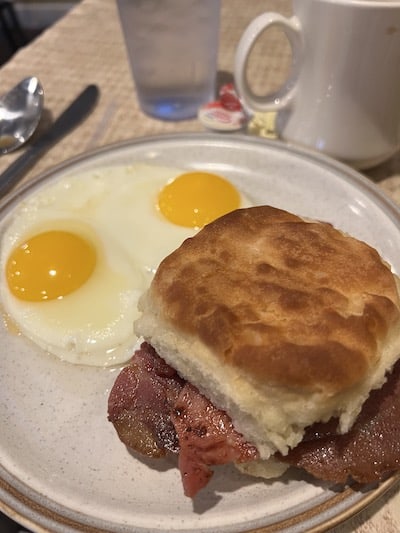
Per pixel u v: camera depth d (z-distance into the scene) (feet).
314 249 0.52
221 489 0.46
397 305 0.49
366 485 0.45
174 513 0.44
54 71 1.11
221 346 0.45
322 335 0.44
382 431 0.46
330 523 0.42
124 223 0.71
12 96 0.95
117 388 0.52
